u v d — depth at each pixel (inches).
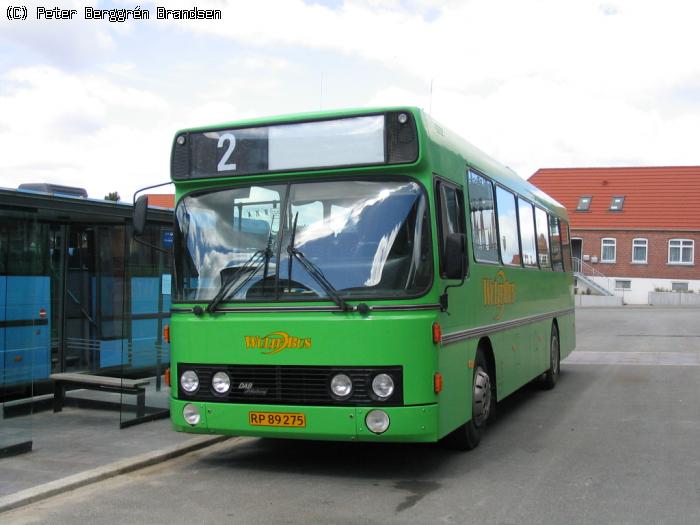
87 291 462.9
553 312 528.1
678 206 2340.1
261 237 274.8
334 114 272.5
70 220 449.7
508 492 257.1
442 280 267.9
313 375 259.3
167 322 462.9
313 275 263.9
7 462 297.0
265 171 277.9
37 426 369.7
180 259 286.0
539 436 355.6
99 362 462.6
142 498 254.2
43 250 428.5
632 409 433.4
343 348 256.7
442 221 274.1
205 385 273.7
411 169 265.1
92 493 261.6
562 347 567.2
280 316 264.8
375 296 256.7
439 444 327.9
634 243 2322.8
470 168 326.6
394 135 265.3
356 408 254.1
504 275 377.4
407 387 253.3
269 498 252.2
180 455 319.9
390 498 250.5
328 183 272.4
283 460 308.8
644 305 2101.4
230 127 285.1
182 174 291.0
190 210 289.1
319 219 270.1
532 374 446.9
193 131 290.8
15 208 384.8
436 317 261.0
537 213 483.2
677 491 258.1
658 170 2465.6
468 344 306.3
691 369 636.7
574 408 438.3
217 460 311.1
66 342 457.4
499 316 363.9
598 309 1855.3
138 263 464.8
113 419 388.5
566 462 301.7
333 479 276.8
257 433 265.1
